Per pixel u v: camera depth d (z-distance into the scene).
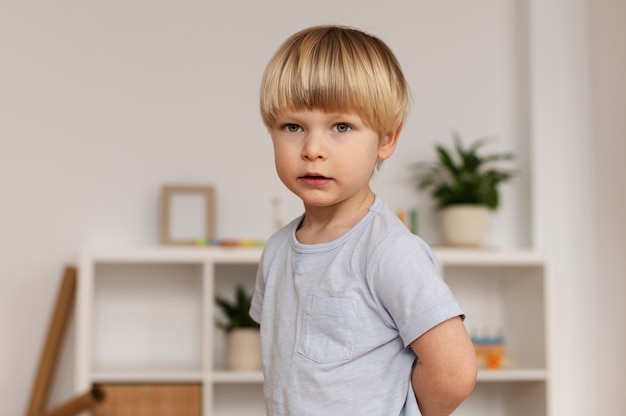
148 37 3.96
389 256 1.36
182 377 3.54
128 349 3.89
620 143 3.87
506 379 3.69
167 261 3.54
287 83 1.35
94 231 3.88
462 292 4.12
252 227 3.97
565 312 4.00
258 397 3.92
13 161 3.85
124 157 3.92
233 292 3.96
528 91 4.09
